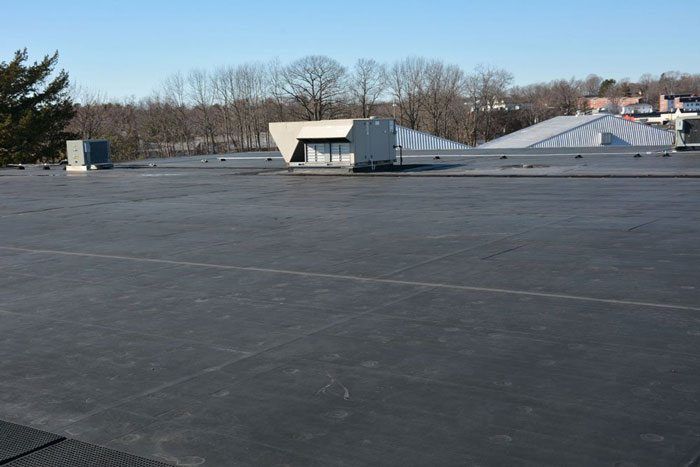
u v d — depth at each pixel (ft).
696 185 55.26
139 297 26.76
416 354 18.76
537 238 35.55
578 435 13.64
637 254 30.48
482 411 14.94
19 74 177.06
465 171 79.51
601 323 20.80
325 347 19.69
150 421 15.29
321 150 87.66
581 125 159.74
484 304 23.44
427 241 36.22
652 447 13.02
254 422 14.96
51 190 80.79
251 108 320.70
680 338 19.15
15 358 20.12
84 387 17.54
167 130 304.91
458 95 331.36
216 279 29.35
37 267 33.91
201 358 19.29
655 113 391.04
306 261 32.30
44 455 13.88
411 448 13.43
